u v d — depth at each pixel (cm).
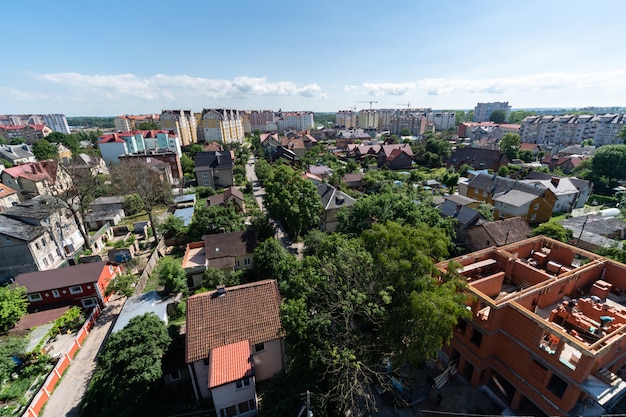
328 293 2125
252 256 3728
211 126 13825
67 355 2445
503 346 2011
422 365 2392
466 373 2284
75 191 4594
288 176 4612
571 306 2141
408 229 2141
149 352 2022
